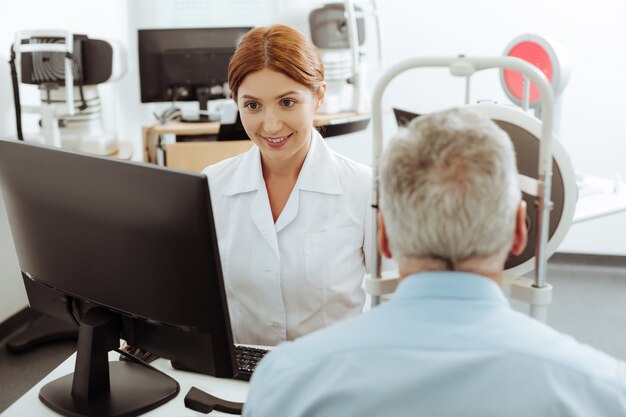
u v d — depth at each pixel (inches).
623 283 147.3
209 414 48.9
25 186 48.8
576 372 26.3
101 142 130.4
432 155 28.7
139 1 168.6
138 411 48.9
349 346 28.4
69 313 51.3
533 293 43.4
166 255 43.3
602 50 147.7
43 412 50.1
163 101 146.2
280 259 59.6
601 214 97.7
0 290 120.0
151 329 47.6
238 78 55.1
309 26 148.6
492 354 26.6
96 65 124.7
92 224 45.8
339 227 60.1
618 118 150.4
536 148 44.7
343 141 169.0
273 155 57.4
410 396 26.5
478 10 153.9
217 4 171.9
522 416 25.6
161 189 41.9
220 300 43.8
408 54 160.4
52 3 135.3
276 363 30.2
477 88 157.0
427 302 28.8
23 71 117.1
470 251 28.5
